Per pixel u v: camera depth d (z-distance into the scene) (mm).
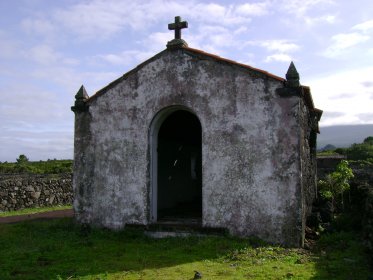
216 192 10484
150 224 11211
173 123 15219
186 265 8109
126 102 11805
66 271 7820
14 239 10961
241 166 10289
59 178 21812
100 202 11867
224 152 10492
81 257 8961
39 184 20312
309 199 12648
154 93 11445
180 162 17641
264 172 10055
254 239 9852
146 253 9281
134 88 11727
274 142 10023
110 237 11008
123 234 11094
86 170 12164
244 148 10297
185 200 18047
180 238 10500
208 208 10523
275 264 8016
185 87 11062
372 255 7715
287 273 7289
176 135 16281
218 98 10664
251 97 10320
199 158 19469
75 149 12398
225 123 10539
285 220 9758
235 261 8312
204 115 10781
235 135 10414
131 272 7691
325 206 14164
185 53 11125
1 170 27156
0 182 18422
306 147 11773
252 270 7566
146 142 11469
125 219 11492
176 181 17219
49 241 10625
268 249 9195
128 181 11570
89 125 12250
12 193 18734
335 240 10031
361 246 9141
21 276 7488
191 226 10695
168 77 11297
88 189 12078
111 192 11750
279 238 9766
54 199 21078
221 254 8859
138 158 11516
